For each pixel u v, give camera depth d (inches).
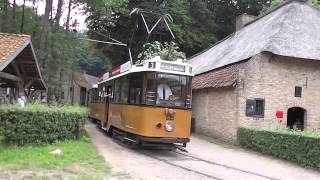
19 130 637.3
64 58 1305.4
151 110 740.7
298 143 745.0
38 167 513.7
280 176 622.8
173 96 755.4
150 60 756.6
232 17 2285.9
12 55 671.1
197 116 1268.5
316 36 1088.8
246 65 1013.2
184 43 1935.3
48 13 1251.8
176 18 1889.8
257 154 856.3
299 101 1045.2
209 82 1149.1
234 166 685.3
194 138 1111.0
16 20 1261.1
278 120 1023.6
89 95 1592.0
